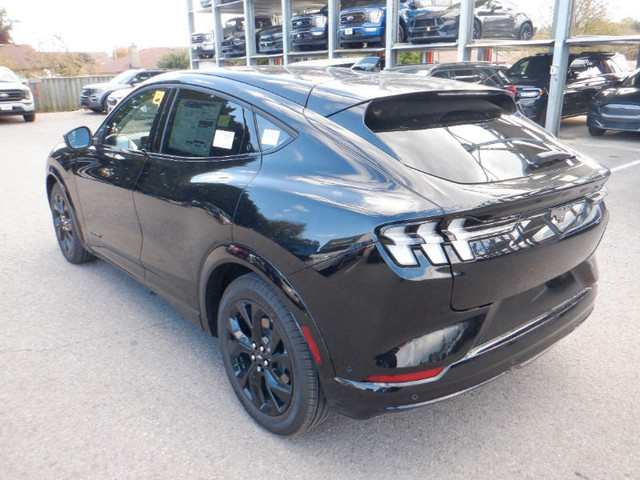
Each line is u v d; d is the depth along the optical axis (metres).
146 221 3.19
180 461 2.38
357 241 1.98
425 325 2.01
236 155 2.65
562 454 2.41
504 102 2.82
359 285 2.00
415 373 2.04
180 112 3.10
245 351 2.60
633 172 8.20
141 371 3.10
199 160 2.84
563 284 2.48
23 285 4.34
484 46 12.38
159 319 3.76
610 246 5.05
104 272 4.62
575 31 15.40
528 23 13.96
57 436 2.53
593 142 11.34
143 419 2.67
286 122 2.47
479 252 2.00
